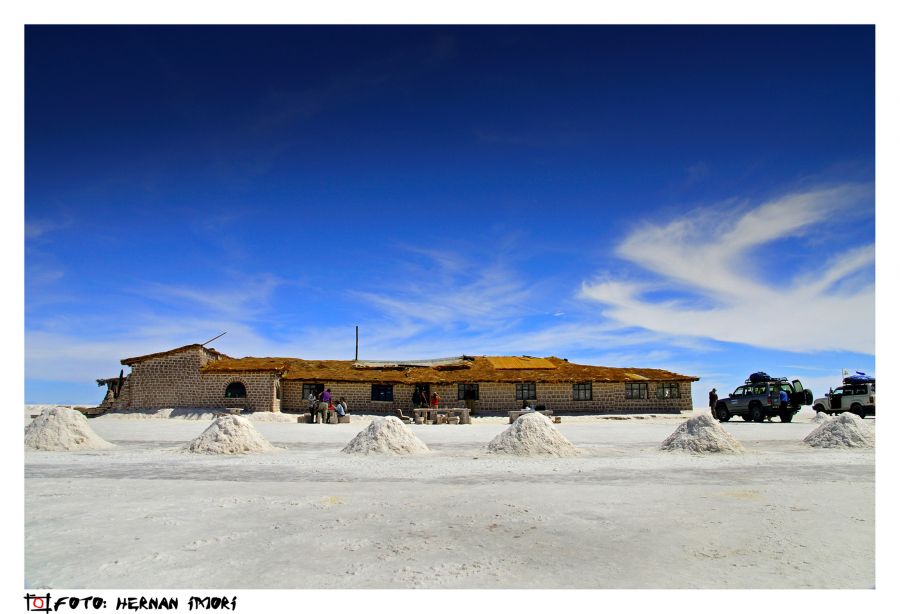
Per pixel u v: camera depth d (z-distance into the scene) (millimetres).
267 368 34844
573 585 4797
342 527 6547
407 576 4969
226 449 13852
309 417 31281
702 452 14055
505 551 5672
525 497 8281
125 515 7066
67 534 6180
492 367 40406
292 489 8875
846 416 16031
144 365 35312
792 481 9719
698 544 5914
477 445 16812
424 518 6992
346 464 11891
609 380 37469
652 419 34469
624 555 5562
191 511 7297
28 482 9430
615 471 10945
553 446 13773
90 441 15266
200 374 35031
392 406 36750
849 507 7621
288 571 5074
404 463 12094
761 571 5129
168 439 18484
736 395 30531
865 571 5129
